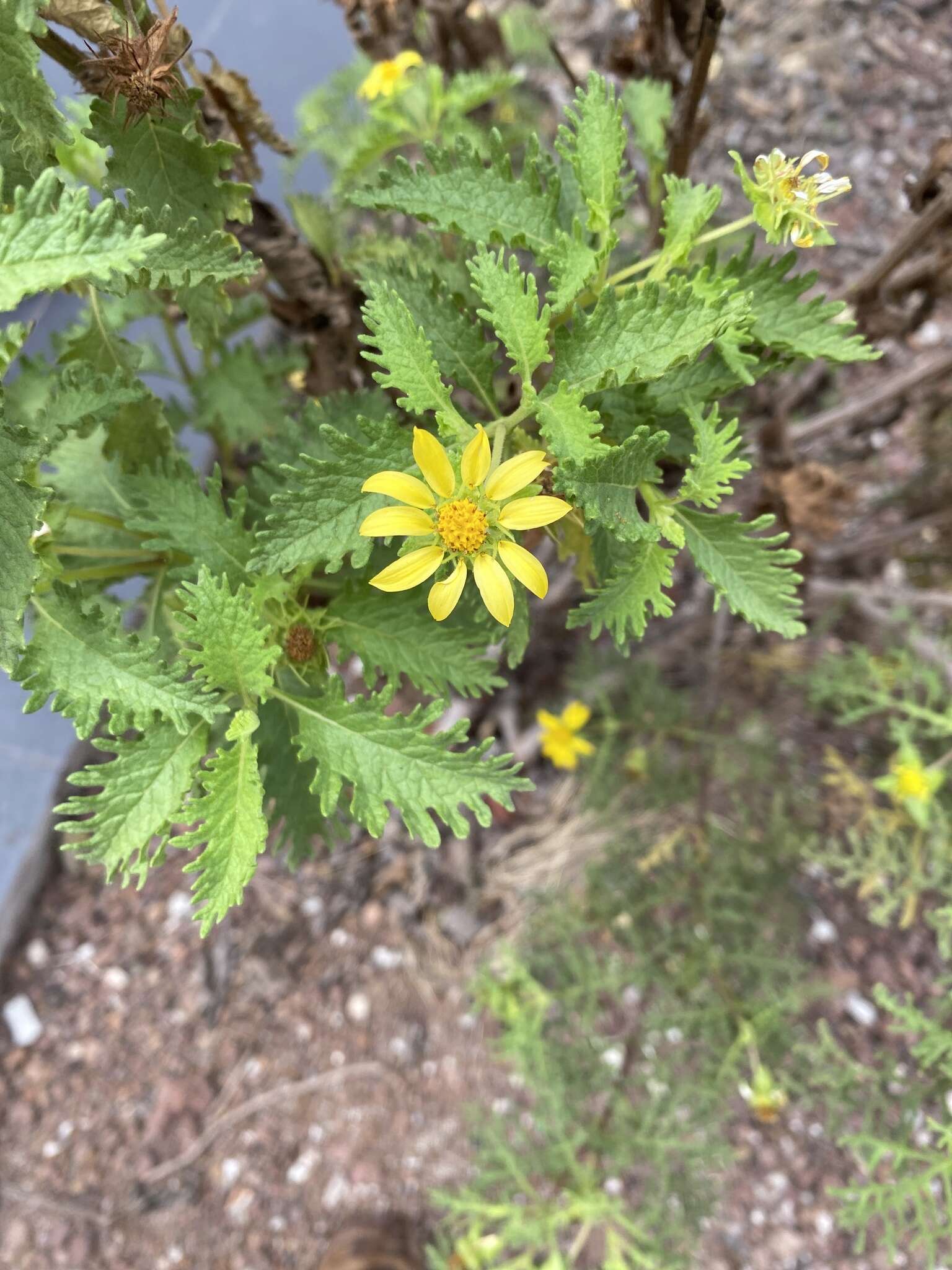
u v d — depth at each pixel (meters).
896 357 0.61
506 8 0.66
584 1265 0.53
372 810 0.22
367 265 0.28
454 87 0.36
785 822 0.51
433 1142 0.56
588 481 0.19
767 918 0.53
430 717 0.22
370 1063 0.58
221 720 0.24
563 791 0.60
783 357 0.23
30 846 0.60
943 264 0.34
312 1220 0.55
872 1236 0.53
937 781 0.43
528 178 0.23
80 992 0.60
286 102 0.66
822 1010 0.56
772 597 0.22
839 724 0.58
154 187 0.23
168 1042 0.59
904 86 0.64
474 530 0.19
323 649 0.24
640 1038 0.49
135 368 0.26
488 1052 0.58
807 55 0.66
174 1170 0.56
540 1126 0.46
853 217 0.63
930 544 0.60
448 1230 0.54
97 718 0.21
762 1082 0.45
